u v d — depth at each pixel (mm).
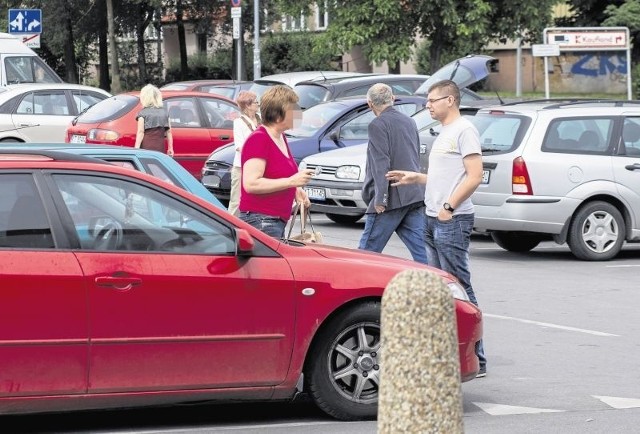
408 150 13391
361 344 9430
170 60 73625
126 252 8867
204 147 26031
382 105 13430
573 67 47688
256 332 9094
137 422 9508
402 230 13602
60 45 70375
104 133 24891
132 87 72062
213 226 9148
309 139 24266
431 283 4508
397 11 40219
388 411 4488
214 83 35250
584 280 17094
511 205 18688
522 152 18688
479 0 40094
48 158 9031
